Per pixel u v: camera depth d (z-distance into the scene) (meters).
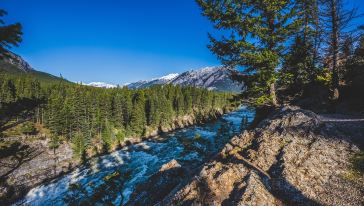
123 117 105.00
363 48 25.81
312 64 22.52
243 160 12.70
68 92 116.19
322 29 24.44
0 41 8.91
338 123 15.69
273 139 13.88
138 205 16.23
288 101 29.28
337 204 9.52
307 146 12.94
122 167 63.16
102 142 84.94
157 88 157.38
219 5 19.66
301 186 10.66
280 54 20.52
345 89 25.41
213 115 137.50
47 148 69.38
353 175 10.74
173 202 11.38
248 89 21.52
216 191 11.06
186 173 17.42
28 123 77.06
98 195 26.66
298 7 19.62
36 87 112.62
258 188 10.48
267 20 20.22
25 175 55.94
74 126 79.06
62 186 55.34
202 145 39.38
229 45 20.53
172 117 121.25
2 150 12.05
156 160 65.88
